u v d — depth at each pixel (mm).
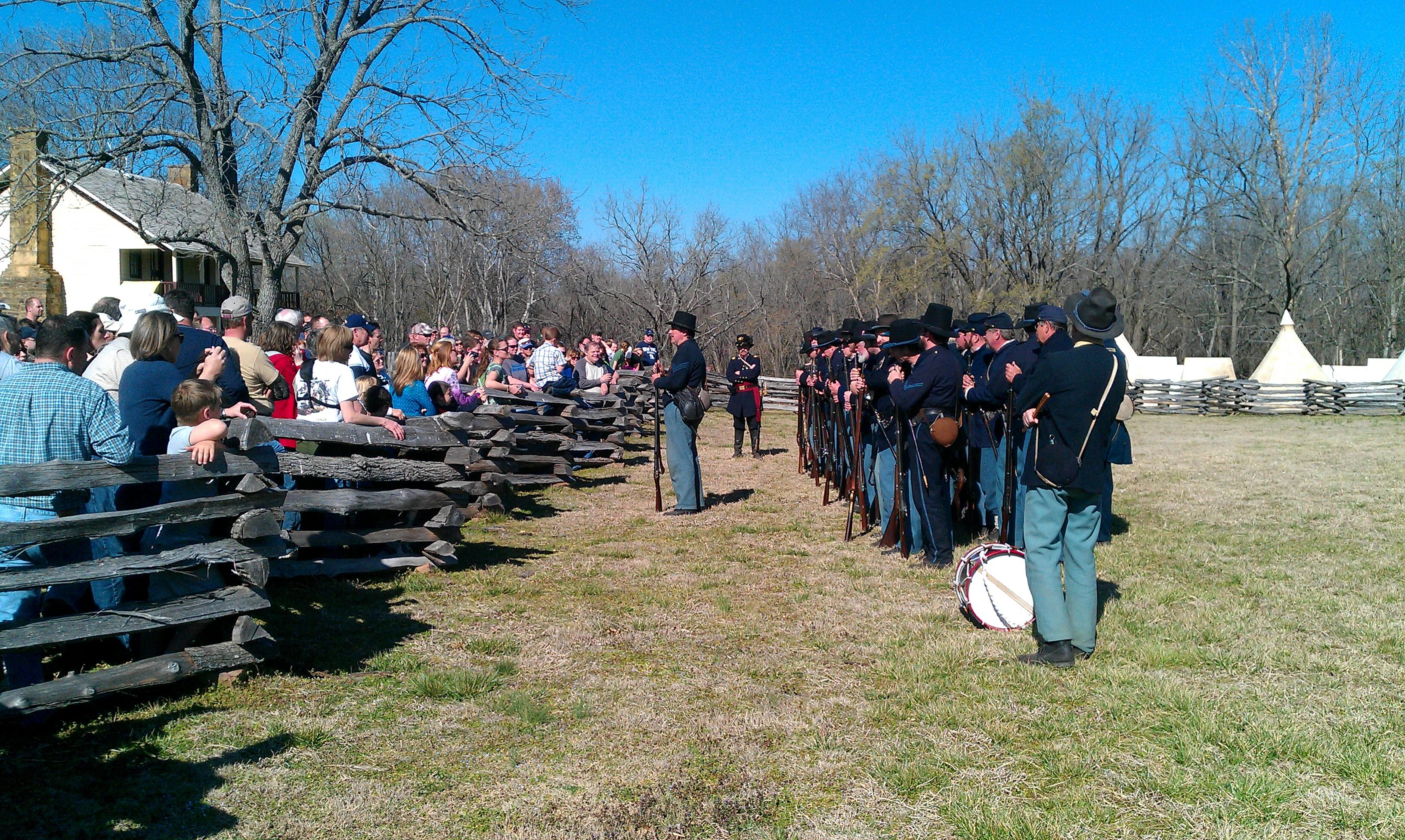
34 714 4242
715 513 10219
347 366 7133
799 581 7250
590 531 9219
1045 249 42000
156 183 30297
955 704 4723
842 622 6148
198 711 4555
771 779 4016
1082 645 5316
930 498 7535
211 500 4578
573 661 5453
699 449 16781
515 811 3742
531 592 6910
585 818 3695
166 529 4754
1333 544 8305
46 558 4391
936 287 42781
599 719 4625
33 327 9500
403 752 4238
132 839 3461
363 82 19734
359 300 40000
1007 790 3869
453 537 7363
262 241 19859
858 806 3783
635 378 19047
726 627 6074
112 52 17797
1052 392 5125
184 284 32250
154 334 5293
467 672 5098
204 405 4723
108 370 6105
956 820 3637
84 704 4551
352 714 4613
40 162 19156
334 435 6531
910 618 6238
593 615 6328
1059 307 7148
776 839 3543
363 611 6293
